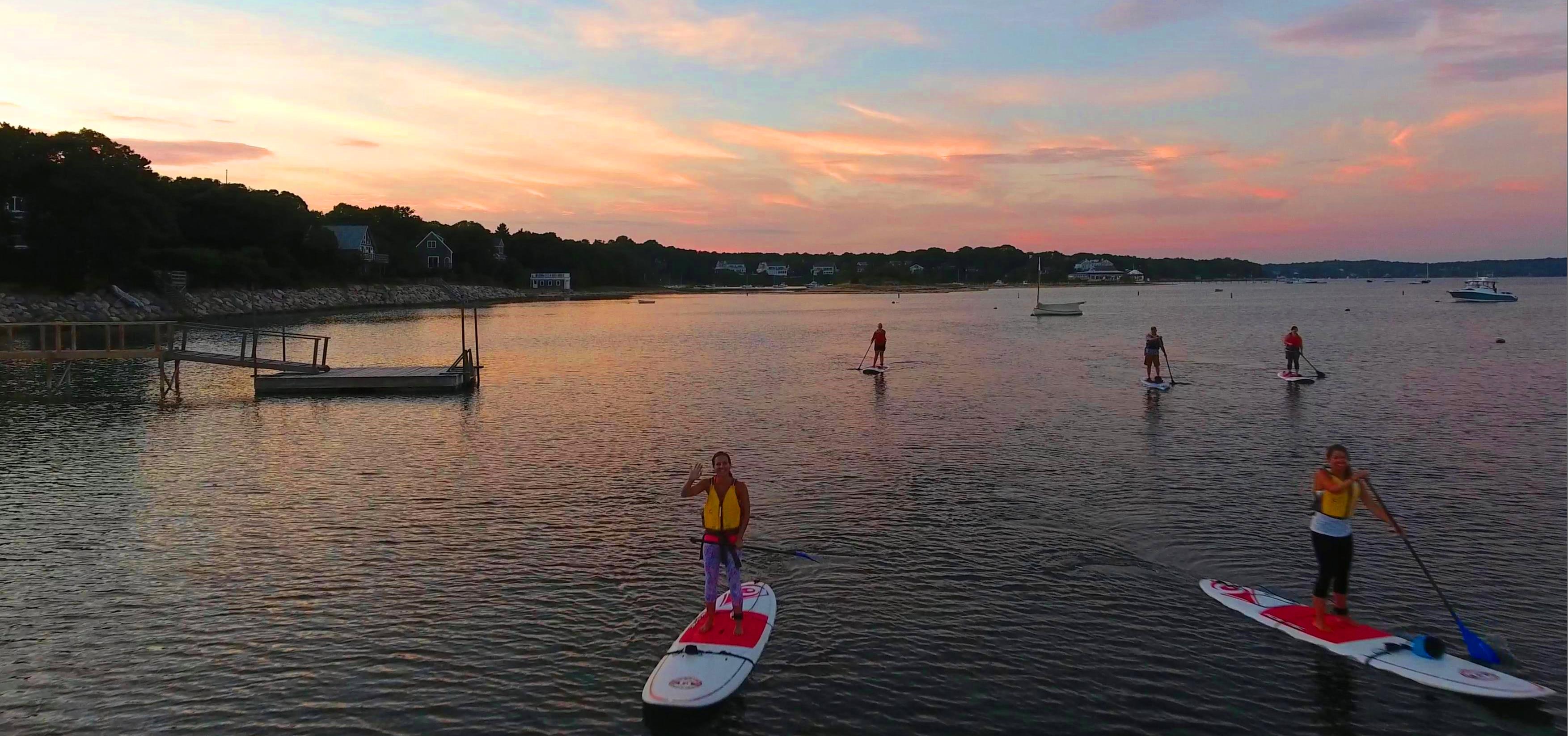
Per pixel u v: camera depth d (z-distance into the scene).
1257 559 12.74
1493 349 46.94
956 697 8.91
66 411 27.44
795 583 11.91
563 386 33.53
